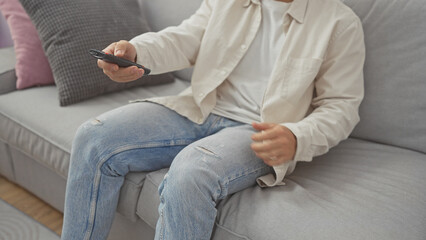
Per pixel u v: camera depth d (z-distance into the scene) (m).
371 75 1.19
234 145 0.96
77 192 1.01
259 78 1.10
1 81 1.53
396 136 1.17
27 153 1.39
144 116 1.08
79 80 1.41
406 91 1.14
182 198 0.84
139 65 0.98
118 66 0.96
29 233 1.39
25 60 1.53
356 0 1.23
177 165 0.90
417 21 1.13
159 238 0.87
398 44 1.15
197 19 1.22
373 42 1.19
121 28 1.53
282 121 1.04
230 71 1.12
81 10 1.47
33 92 1.51
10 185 1.66
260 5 1.12
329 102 1.05
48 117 1.35
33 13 1.47
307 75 1.02
